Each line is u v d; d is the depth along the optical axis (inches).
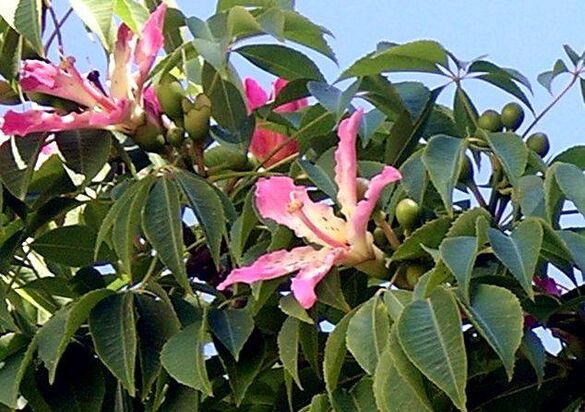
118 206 63.1
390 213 63.7
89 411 62.4
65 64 67.1
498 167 65.6
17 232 68.0
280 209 61.6
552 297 58.9
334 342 56.7
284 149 71.4
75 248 70.2
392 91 68.8
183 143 69.3
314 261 60.3
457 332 52.0
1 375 62.2
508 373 51.7
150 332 61.0
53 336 60.0
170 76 68.8
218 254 62.2
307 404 63.2
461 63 68.8
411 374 52.8
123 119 67.9
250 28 66.5
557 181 57.7
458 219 57.0
